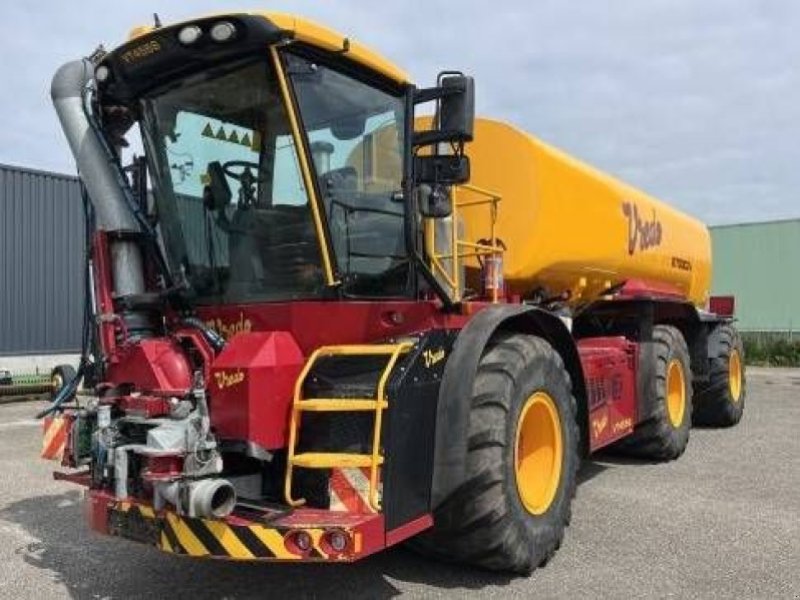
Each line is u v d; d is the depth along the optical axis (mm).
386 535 3922
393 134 4723
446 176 4559
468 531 4527
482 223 6605
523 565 4719
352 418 4074
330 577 4855
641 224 8516
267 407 4035
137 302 4879
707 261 11250
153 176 4977
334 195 4422
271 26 4102
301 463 3955
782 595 4512
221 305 4785
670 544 5430
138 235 5012
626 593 4551
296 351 4293
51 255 17625
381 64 4539
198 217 4812
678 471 7844
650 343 8031
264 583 4777
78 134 5008
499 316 4801
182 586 4770
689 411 8852
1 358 16578
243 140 4520
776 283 31094
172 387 4398
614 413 7105
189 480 3852
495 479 4504
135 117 4938
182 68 4535
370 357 4340
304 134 4305
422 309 4809
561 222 6820
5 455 9062
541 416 5094
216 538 3824
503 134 6664
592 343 7750
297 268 4477
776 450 9062
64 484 7547
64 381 5332
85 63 5074
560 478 5164
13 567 5164
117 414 4473
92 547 5570
